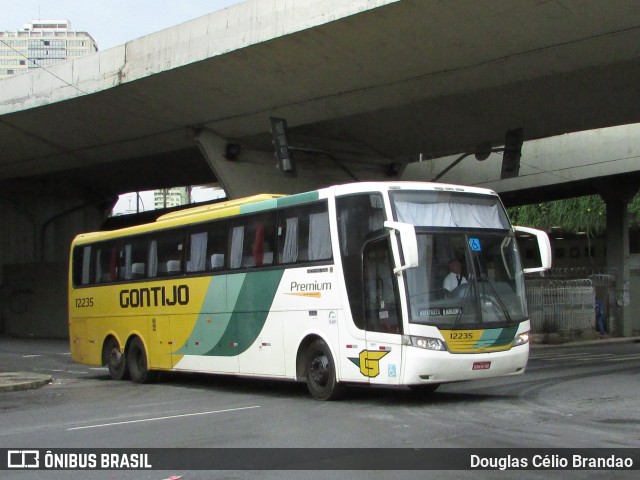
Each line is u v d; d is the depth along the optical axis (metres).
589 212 44.03
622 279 38.81
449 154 33.56
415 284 11.52
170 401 14.09
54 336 42.16
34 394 16.16
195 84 25.20
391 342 11.54
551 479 7.01
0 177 40.09
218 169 29.19
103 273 19.27
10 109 29.86
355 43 21.20
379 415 10.98
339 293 12.43
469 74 22.36
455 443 8.70
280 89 24.56
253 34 22.12
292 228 13.61
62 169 37.81
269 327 13.88
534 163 35.03
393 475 7.24
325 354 12.77
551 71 21.95
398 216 11.75
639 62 22.27
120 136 31.20
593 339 36.00
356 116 27.52
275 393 14.74
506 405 11.96
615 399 12.67
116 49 26.11
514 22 19.31
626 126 33.16
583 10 18.48
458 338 11.57
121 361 18.42
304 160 30.83
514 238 12.74
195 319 15.84
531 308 33.91
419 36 20.44
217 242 15.44
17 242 44.81
